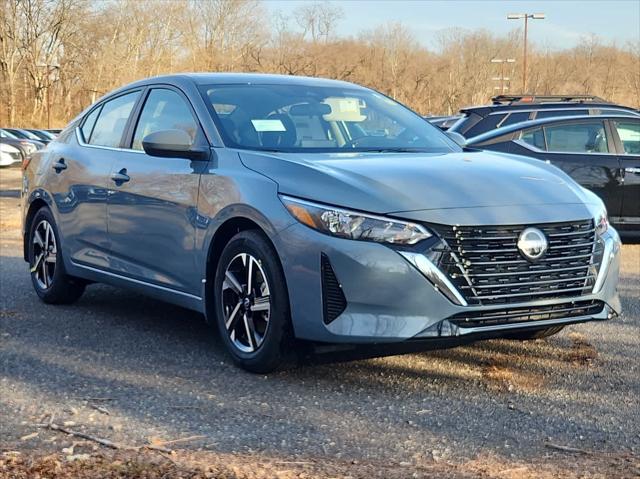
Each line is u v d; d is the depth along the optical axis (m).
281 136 4.98
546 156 9.23
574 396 4.12
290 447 3.39
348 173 4.26
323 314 4.04
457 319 4.02
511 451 3.37
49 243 6.33
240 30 70.12
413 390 4.20
